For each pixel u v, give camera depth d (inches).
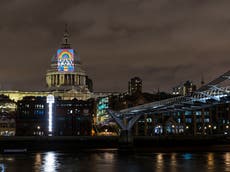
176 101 5408.5
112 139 7568.9
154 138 7583.7
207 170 3850.9
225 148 7214.6
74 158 5251.0
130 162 4667.8
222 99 4379.9
